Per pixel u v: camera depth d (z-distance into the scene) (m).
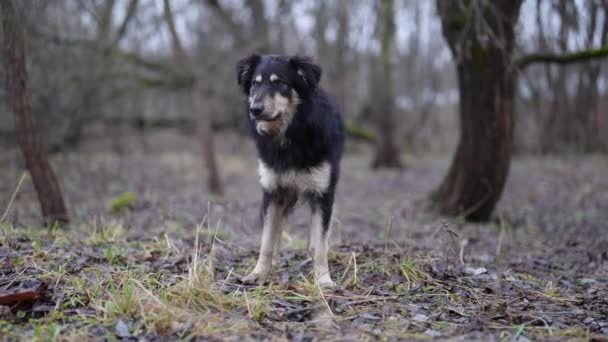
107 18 10.53
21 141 5.41
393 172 13.35
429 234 6.34
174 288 3.39
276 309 3.38
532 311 3.54
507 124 6.72
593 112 9.98
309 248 4.70
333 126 4.38
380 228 6.84
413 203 8.26
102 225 5.37
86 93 10.88
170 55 13.56
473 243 5.91
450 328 3.21
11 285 3.52
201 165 12.83
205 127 9.66
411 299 3.68
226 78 13.05
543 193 9.61
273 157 4.17
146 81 12.55
